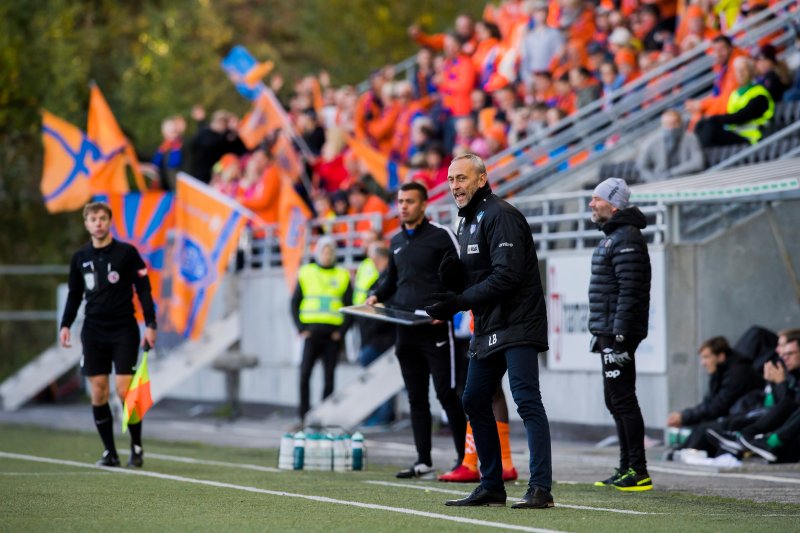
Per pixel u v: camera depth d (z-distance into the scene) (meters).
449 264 22.31
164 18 79.38
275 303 50.56
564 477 28.86
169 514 21.34
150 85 77.44
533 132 47.44
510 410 40.56
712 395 32.28
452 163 22.25
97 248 29.41
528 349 21.72
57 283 64.94
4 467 30.06
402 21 88.38
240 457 33.59
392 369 40.22
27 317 64.12
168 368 49.53
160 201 49.25
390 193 51.31
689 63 45.78
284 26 103.50
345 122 56.09
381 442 38.62
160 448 36.53
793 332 30.09
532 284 21.81
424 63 57.59
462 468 27.22
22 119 65.81
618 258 25.66
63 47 67.62
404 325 27.52
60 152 51.53
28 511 21.72
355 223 47.44
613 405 25.91
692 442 31.38
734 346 35.28
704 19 46.12
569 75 48.25
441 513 21.44
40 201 67.06
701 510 22.28
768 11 44.00
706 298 35.69
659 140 40.19
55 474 28.34
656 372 35.56
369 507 22.33
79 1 73.12
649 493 25.17
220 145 55.75
